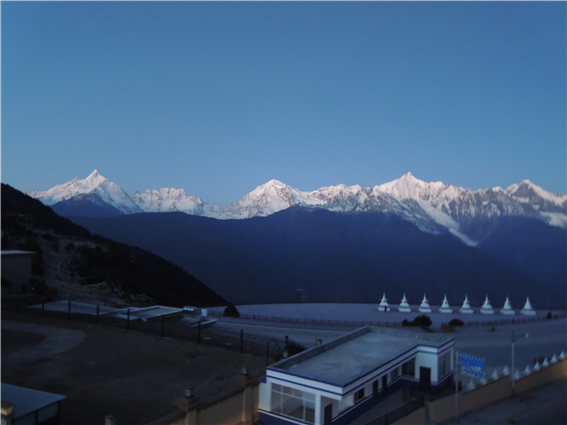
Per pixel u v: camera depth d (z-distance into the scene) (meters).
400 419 19.83
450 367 25.72
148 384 21.69
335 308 64.38
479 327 50.19
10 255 41.09
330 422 18.36
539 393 29.30
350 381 18.05
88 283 50.41
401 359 22.61
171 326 35.22
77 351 26.52
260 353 27.91
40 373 22.47
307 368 20.06
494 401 26.64
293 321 49.88
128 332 31.12
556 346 41.53
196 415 15.85
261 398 19.31
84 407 18.58
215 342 30.48
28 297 39.56
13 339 28.06
